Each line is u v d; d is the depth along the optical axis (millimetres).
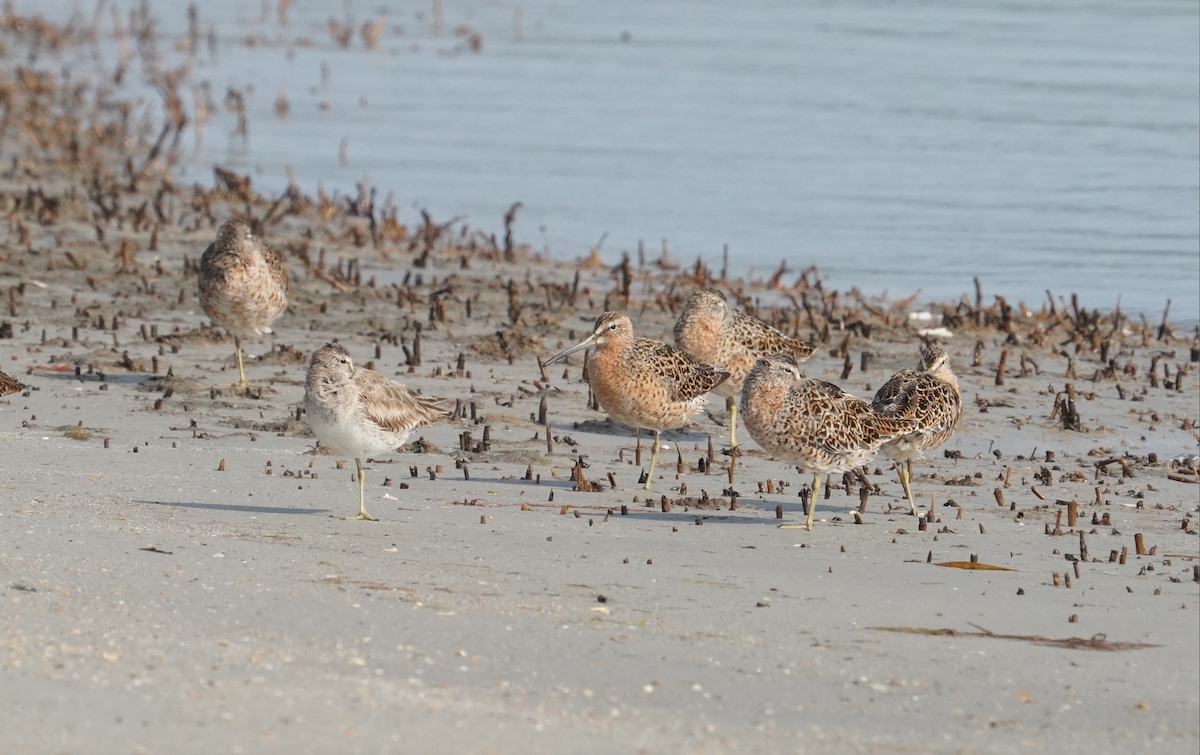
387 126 40250
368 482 13500
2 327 19312
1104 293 25078
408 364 18609
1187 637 9359
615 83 46375
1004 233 29188
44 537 10484
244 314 17234
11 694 7320
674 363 14508
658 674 8258
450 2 67000
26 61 49781
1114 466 15289
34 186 30359
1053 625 9539
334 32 57750
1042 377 19516
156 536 10766
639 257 26797
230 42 55906
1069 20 57875
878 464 15391
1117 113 40875
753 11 62906
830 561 11195
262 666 7988
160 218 27844
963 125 39562
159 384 17156
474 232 28781
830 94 44000
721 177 34094
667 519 12555
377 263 25844
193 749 6793
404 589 9680
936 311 23859
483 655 8422
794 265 26938
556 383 18266
